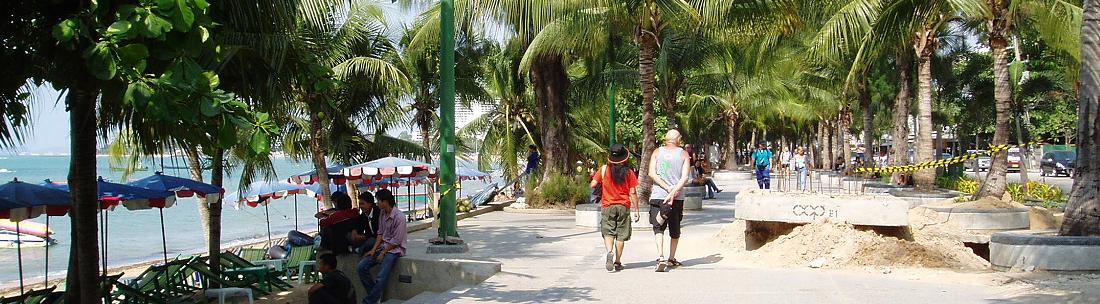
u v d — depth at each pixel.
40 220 38.94
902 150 26.23
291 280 14.02
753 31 15.04
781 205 10.77
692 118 44.06
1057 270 9.12
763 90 37.25
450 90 11.88
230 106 5.84
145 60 5.70
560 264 10.68
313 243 15.18
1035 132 43.59
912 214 12.48
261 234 30.56
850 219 10.41
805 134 71.94
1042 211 14.71
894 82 33.16
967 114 38.94
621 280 9.26
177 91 5.67
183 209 47.25
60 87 6.75
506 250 12.34
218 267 13.23
